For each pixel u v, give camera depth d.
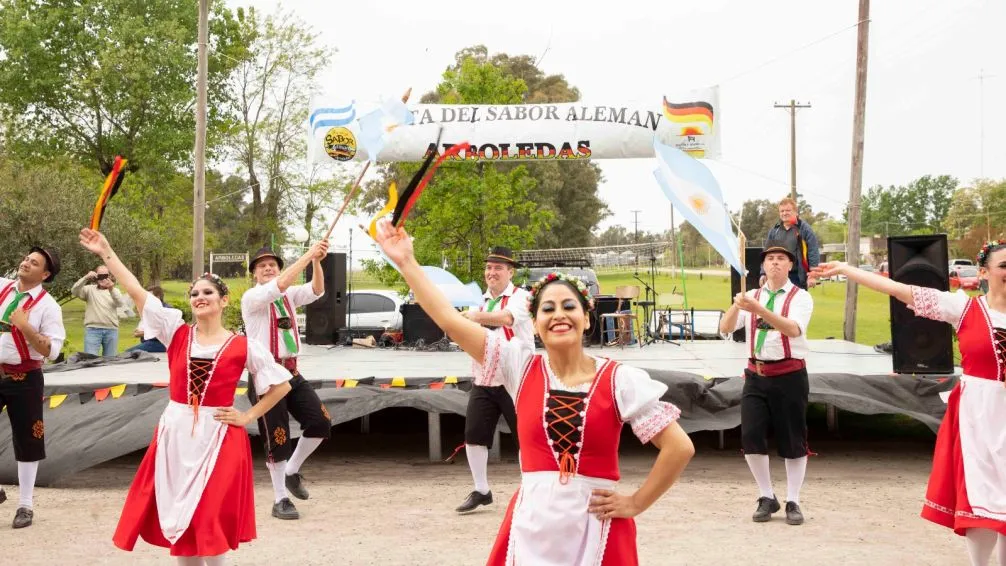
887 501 6.43
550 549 2.56
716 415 7.77
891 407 7.59
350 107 12.01
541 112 11.82
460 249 17.16
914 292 4.25
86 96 30.77
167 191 32.53
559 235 38.97
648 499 2.53
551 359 2.72
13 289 5.86
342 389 7.76
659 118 11.70
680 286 41.34
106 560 4.98
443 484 7.09
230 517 4.00
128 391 7.61
